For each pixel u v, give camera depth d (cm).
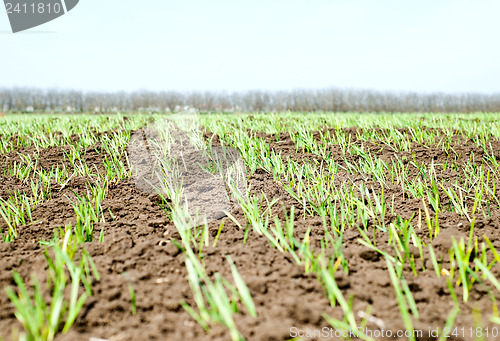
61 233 208
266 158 346
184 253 177
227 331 122
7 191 288
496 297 142
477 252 171
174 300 141
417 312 134
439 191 269
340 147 412
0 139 500
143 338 120
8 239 203
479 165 340
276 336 118
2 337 120
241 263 168
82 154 399
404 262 169
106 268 162
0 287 149
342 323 120
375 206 244
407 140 442
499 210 232
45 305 135
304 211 231
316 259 168
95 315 132
